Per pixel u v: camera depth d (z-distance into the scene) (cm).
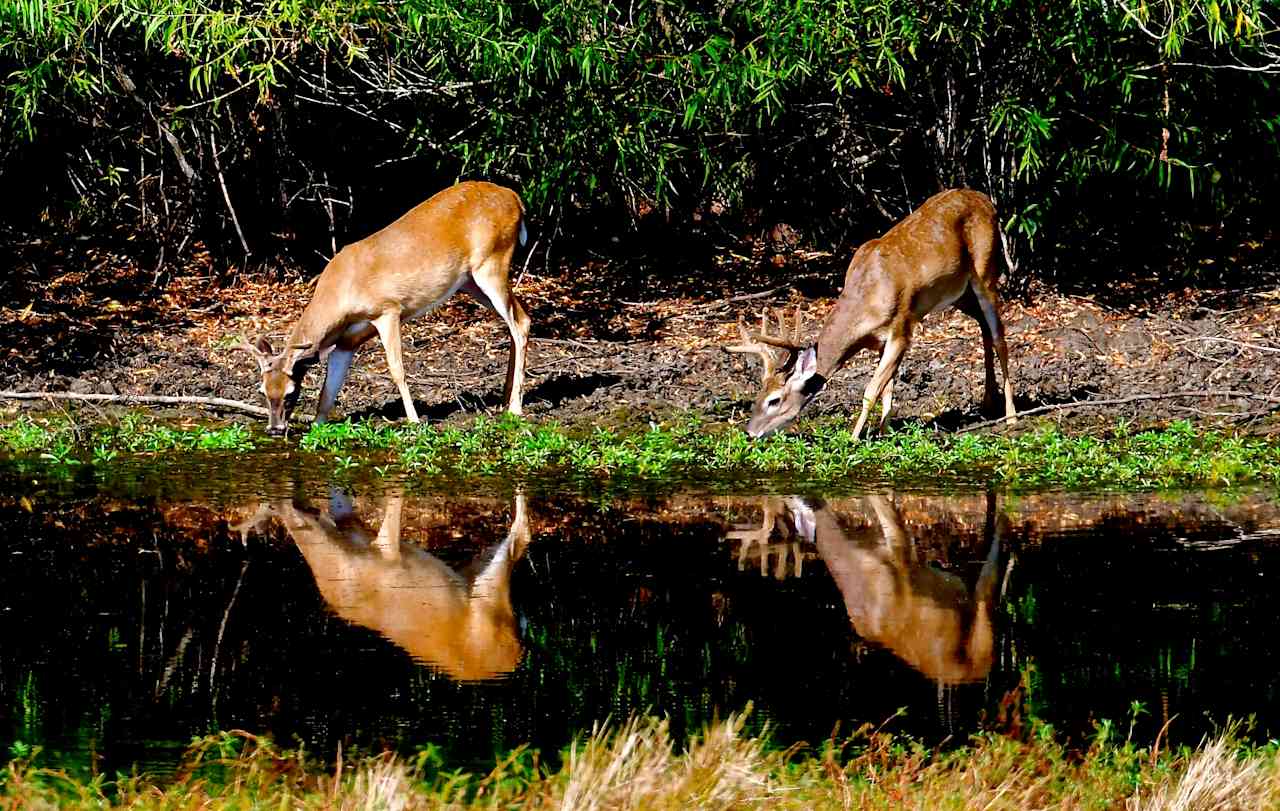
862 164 3953
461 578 1838
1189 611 1692
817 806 1098
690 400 3034
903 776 1140
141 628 1638
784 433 2766
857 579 1825
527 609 1709
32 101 3503
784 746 1304
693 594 1766
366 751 1285
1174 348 3306
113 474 2462
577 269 4053
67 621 1662
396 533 2067
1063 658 1539
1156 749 1236
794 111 3812
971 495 2292
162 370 3231
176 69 3891
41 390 3078
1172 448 2594
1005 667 1513
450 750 1291
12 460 2577
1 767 1245
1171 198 4062
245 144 4000
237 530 2083
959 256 2733
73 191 4178
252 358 3328
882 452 2575
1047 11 3359
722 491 2334
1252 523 2103
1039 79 3500
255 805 1099
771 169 4175
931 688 1455
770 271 4016
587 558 1928
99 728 1339
